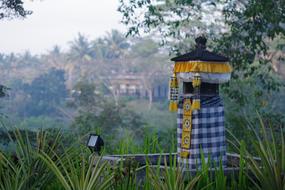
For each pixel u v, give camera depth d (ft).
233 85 76.95
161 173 31.24
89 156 33.45
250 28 64.39
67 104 241.76
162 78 415.64
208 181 28.76
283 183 27.37
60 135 33.17
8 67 482.69
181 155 34.60
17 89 416.05
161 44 72.74
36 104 388.98
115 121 191.31
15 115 367.45
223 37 66.59
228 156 39.88
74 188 27.02
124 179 29.09
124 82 421.18
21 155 31.60
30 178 29.58
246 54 66.08
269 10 60.18
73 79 444.55
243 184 29.73
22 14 70.38
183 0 68.59
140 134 178.09
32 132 48.08
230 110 78.69
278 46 77.92
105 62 444.55
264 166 27.76
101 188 27.25
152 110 376.48
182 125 34.86
